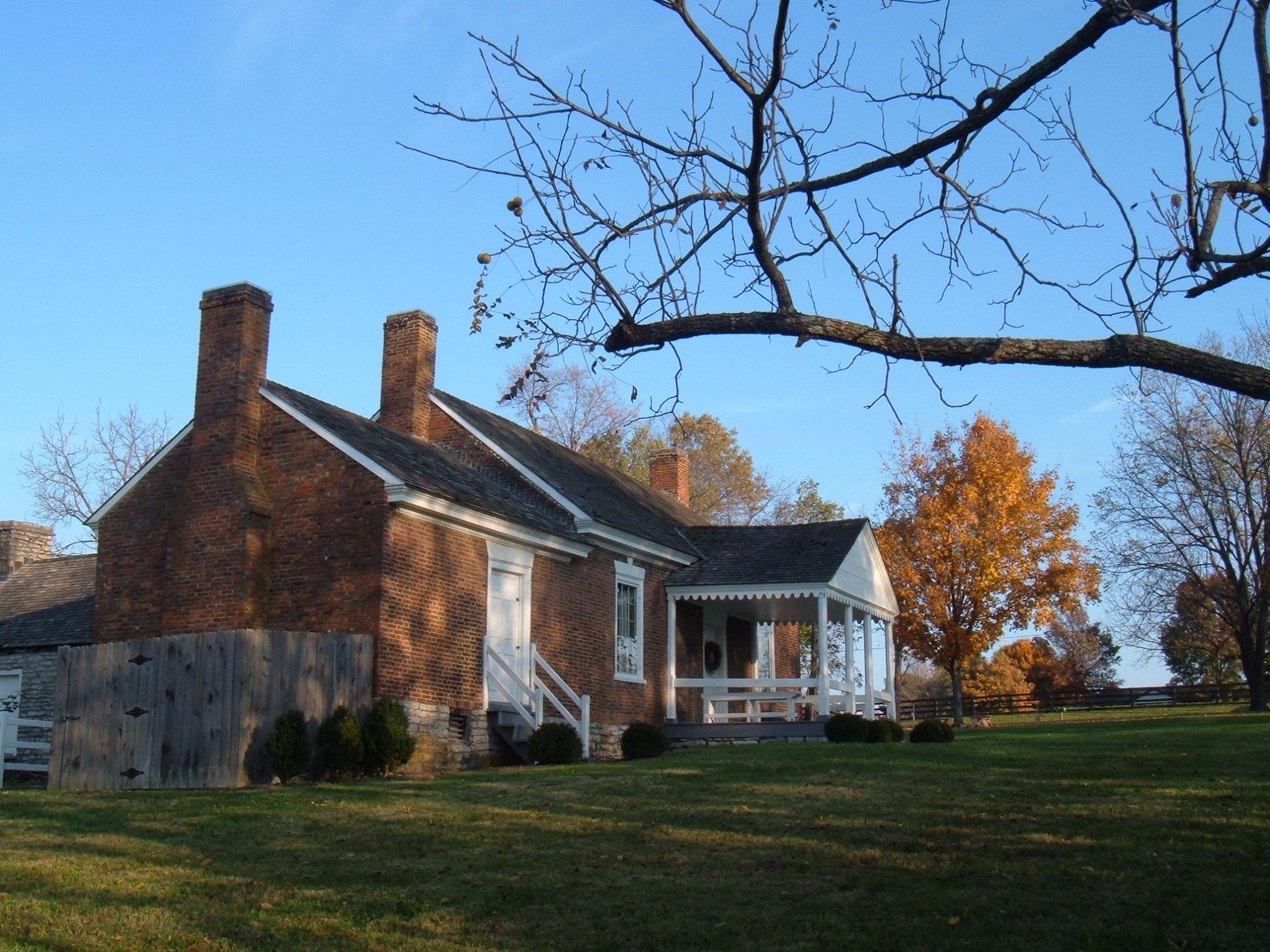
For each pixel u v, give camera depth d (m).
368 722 17.56
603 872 10.56
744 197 7.69
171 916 9.46
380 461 18.88
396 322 25.52
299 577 19.05
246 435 19.66
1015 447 38.81
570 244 7.62
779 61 7.09
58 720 17.16
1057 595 37.97
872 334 7.29
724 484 55.28
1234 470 36.78
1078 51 7.38
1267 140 7.07
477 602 20.58
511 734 20.62
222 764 15.91
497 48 7.64
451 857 11.20
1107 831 11.37
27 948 8.74
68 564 28.12
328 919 9.37
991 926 8.66
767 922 9.02
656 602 26.75
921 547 38.34
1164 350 6.97
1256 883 9.39
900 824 12.07
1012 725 36.06
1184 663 58.22
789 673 36.00
